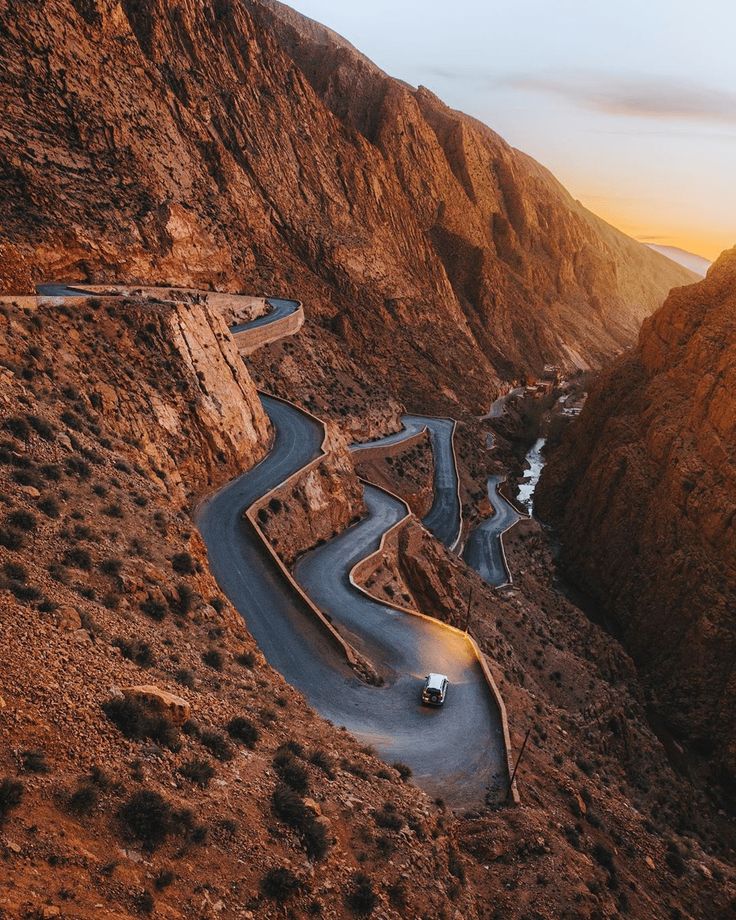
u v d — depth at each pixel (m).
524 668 47.16
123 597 19.25
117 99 74.38
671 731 59.69
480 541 74.62
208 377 43.19
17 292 35.50
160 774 12.98
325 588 39.31
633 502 78.56
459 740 25.91
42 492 21.09
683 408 79.44
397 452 78.19
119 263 58.59
